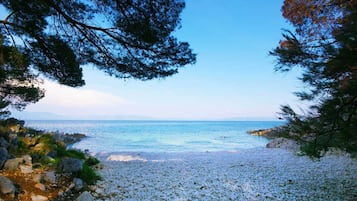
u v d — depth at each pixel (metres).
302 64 4.49
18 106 10.82
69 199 5.07
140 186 7.01
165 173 9.09
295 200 5.91
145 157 13.74
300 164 11.13
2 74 7.86
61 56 6.44
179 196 6.21
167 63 6.08
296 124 4.75
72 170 6.10
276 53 4.68
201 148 21.34
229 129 62.47
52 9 5.65
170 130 55.72
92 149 19.73
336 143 4.59
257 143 26.55
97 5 5.34
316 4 5.62
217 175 8.88
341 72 3.93
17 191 4.53
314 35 5.30
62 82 7.55
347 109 4.12
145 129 59.09
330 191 6.58
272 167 10.49
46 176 5.45
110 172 8.88
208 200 5.95
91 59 6.40
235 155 15.03
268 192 6.63
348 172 9.04
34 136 8.84
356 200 5.77
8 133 7.02
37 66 7.17
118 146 22.56
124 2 5.03
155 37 5.42
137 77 6.46
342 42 3.70
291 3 6.57
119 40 5.73
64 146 9.73
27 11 5.56
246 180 8.09
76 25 5.62
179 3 5.39
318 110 4.42
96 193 5.95
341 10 4.73
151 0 5.03
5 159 5.46
